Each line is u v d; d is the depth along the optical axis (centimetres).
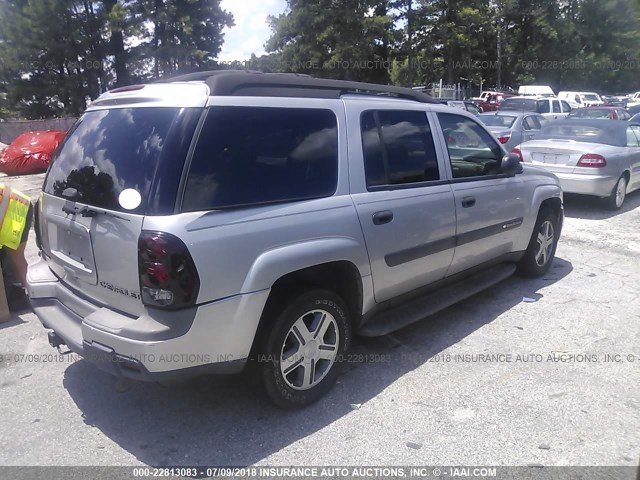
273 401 328
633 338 445
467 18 4016
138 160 293
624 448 303
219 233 285
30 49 2684
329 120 356
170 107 297
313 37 3672
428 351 421
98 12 2789
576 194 925
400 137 405
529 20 5322
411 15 3928
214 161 293
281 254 308
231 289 289
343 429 322
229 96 306
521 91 3734
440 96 3728
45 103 2911
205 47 3156
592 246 729
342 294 371
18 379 383
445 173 439
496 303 522
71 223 326
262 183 312
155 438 316
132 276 283
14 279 508
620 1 5462
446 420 330
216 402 353
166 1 2994
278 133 325
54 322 335
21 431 323
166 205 276
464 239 452
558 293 549
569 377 380
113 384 376
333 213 340
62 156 361
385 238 373
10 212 488
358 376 383
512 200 509
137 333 274
